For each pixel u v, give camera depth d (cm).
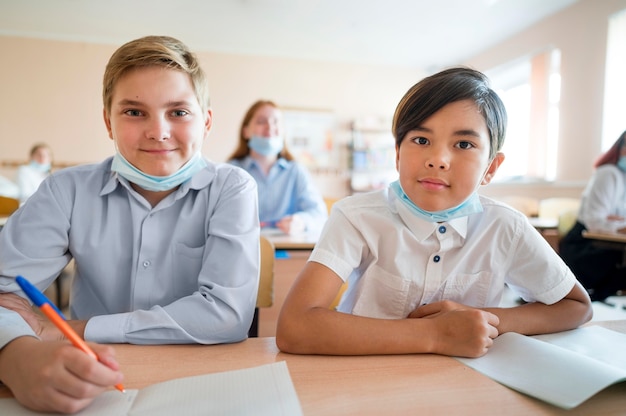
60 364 41
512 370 50
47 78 486
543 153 427
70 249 79
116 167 77
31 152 448
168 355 55
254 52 536
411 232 79
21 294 68
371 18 428
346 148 570
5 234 72
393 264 81
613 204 260
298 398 43
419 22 436
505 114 71
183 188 81
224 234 75
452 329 57
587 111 376
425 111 66
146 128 71
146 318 62
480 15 418
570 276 77
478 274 83
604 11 359
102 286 80
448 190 68
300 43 504
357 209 80
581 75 381
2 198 318
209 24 449
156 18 434
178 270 81
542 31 427
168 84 71
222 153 534
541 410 42
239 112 538
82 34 479
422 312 71
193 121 76
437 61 564
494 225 80
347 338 56
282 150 255
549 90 421
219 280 71
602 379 45
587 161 376
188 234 83
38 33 476
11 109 480
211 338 65
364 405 41
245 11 415
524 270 80
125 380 47
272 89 546
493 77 510
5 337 47
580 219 267
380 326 58
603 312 147
